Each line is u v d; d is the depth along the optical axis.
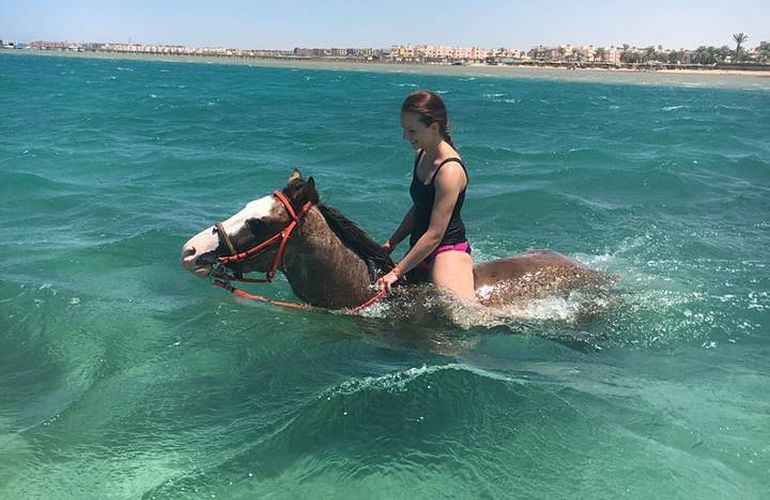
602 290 6.35
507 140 23.12
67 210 10.31
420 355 5.17
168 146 18.47
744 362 5.35
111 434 4.08
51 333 5.61
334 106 39.38
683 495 3.54
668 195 12.91
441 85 85.19
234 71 129.75
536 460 3.81
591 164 16.53
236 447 3.89
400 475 3.65
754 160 16.88
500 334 5.51
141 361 5.09
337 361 5.02
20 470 3.72
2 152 15.85
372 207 10.81
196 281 7.02
